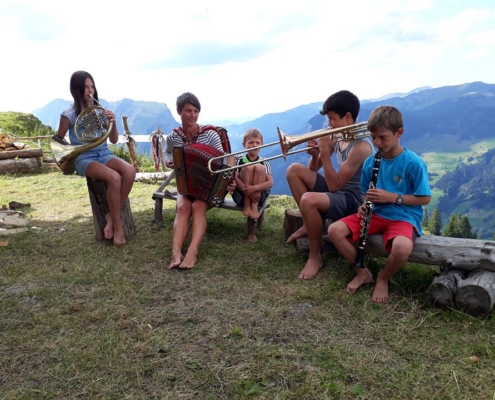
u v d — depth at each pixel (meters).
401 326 2.82
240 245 4.41
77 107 4.46
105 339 2.72
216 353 2.55
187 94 4.28
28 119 20.38
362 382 2.29
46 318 2.98
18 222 5.33
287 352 2.56
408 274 3.48
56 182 8.23
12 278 3.69
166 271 3.79
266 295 3.29
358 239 3.33
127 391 2.26
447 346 2.60
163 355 2.55
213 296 3.30
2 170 9.15
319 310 3.05
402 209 3.24
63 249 4.40
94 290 3.44
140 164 12.12
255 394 2.21
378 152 3.23
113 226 4.49
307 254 4.05
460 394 2.19
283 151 3.73
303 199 3.55
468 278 2.94
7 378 2.38
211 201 4.12
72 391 2.26
